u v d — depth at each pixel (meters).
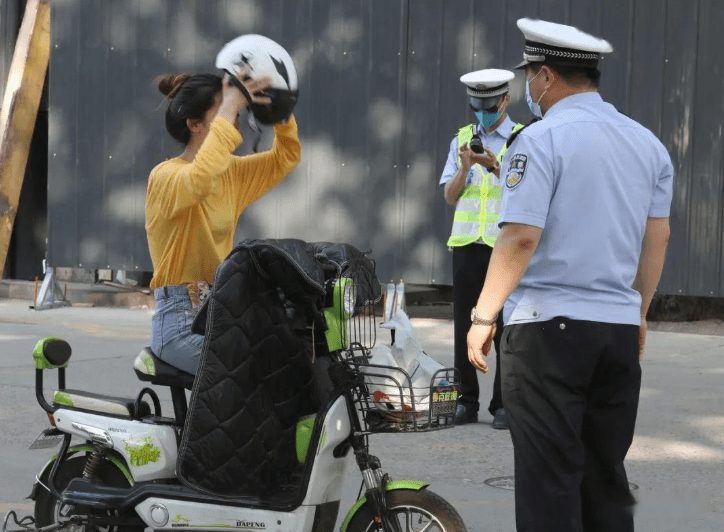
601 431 3.99
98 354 10.95
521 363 3.88
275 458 4.37
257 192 4.93
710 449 7.05
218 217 4.64
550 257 3.87
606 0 12.73
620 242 3.90
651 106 12.63
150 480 4.54
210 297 4.30
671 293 12.64
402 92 13.84
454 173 7.94
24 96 15.98
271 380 4.36
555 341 3.84
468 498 5.96
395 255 13.97
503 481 6.31
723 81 12.34
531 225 3.79
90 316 14.39
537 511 3.86
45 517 4.82
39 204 17.94
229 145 4.43
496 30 13.31
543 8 13.04
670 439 7.32
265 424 4.34
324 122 14.26
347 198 14.20
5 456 6.77
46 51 16.23
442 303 15.95
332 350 4.30
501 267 3.81
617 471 4.01
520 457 3.89
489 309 3.83
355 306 4.35
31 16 16.17
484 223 7.64
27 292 16.64
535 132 3.85
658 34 12.56
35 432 7.42
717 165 12.41
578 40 3.93
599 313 3.86
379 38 13.91
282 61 4.55
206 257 4.60
